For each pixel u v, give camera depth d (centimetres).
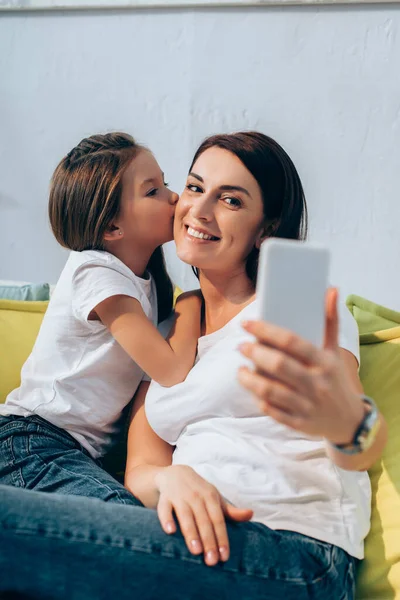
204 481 104
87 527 96
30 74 227
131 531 97
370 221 206
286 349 77
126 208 132
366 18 198
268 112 208
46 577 96
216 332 123
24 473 126
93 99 222
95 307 126
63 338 133
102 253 133
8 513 95
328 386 79
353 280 210
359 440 88
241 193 119
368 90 200
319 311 81
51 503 98
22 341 156
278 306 80
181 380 122
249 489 106
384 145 202
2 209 236
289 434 111
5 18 226
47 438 130
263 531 101
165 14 212
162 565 96
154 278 143
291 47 204
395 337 137
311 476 108
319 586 99
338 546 105
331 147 205
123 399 134
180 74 213
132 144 138
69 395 131
